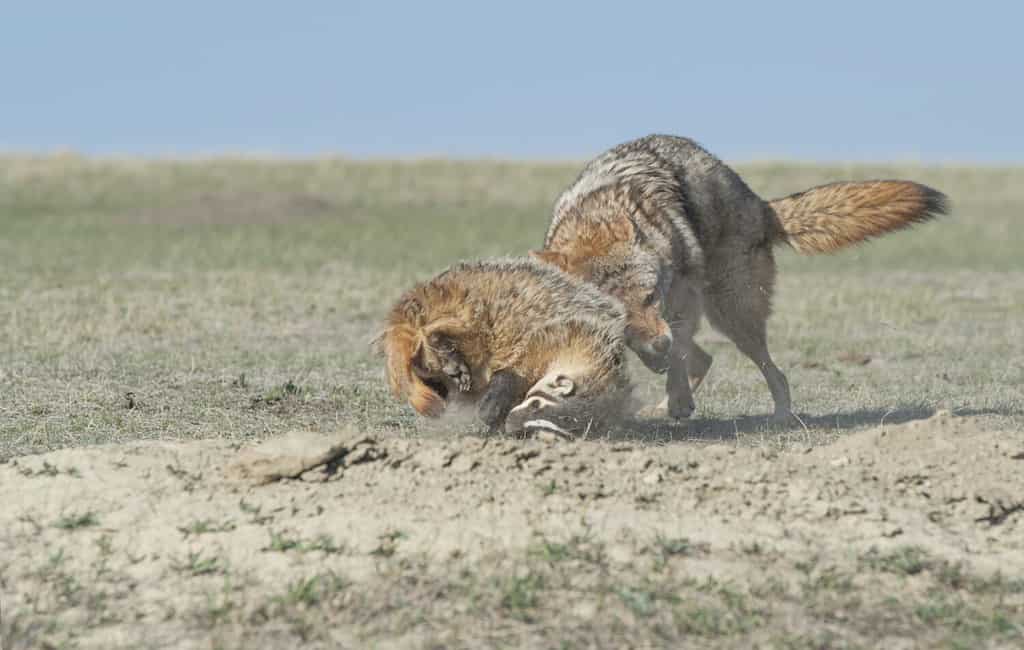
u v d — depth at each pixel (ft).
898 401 60.29
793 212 55.72
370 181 245.24
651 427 52.01
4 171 234.99
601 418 43.96
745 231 54.03
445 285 44.47
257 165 255.50
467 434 47.98
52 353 70.59
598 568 31.09
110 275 123.03
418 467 36.94
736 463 38.04
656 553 31.96
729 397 62.39
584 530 33.19
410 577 30.63
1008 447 39.04
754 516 34.47
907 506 35.70
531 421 41.75
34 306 96.22
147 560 31.94
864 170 256.93
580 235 48.32
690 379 58.54
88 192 221.66
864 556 32.30
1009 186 246.88
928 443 39.81
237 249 156.15
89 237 167.32
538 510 34.19
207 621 28.66
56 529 33.65
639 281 45.98
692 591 30.17
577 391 42.32
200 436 47.70
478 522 33.53
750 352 55.57
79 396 55.88
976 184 247.91
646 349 44.86
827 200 55.31
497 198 233.76
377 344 46.21
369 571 30.99
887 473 37.58
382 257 152.66
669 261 48.29
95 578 30.99
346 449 37.35
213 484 36.35
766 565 31.63
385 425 51.16
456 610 29.01
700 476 36.83
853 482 36.96
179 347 75.97
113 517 34.24
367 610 29.01
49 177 232.32
